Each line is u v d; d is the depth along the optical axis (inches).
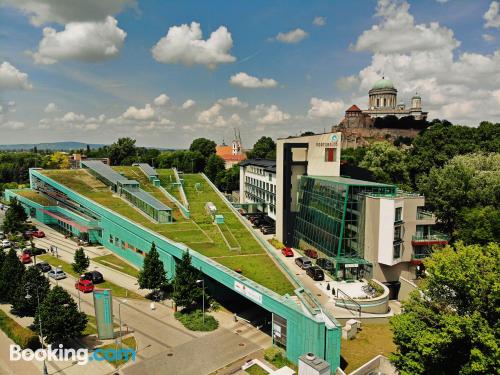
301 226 3164.4
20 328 1745.8
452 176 2812.5
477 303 1282.0
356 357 1641.2
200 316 1964.8
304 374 1353.3
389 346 1736.0
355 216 2513.5
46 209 3978.8
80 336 1761.8
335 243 2588.6
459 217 2674.7
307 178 3097.9
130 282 2468.0
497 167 2987.2
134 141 6919.3
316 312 1540.4
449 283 1362.0
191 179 4421.8
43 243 3336.6
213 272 2043.6
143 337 1768.0
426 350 1241.4
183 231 2694.4
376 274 2394.2
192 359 1590.8
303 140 3267.7
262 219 4050.2
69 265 2755.9
